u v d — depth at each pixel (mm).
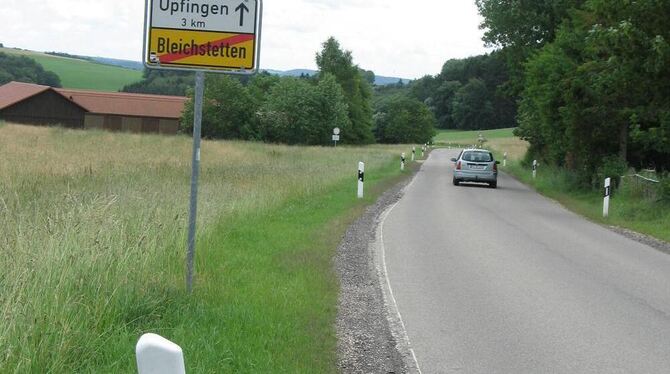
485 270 10969
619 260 12484
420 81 175500
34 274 6461
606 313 8383
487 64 154625
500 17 41938
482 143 96188
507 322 7871
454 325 7695
